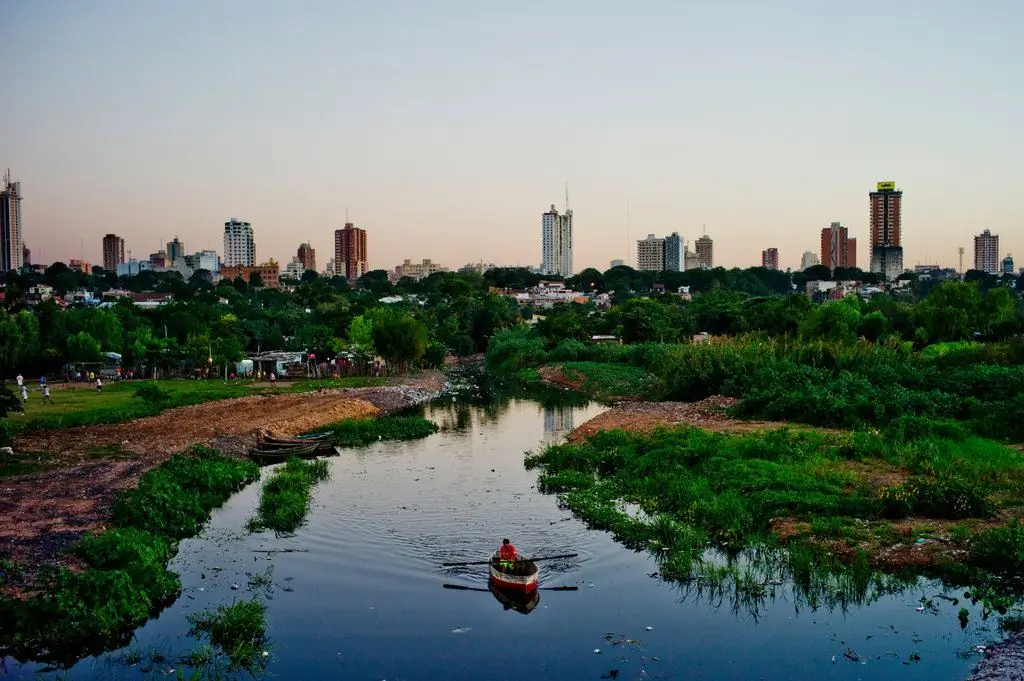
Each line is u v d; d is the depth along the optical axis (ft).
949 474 96.53
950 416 135.23
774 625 66.03
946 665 58.23
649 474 113.19
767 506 92.43
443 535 90.48
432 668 59.82
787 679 57.11
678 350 220.23
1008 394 141.38
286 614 69.72
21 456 122.93
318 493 110.32
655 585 75.20
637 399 215.10
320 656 61.93
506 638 64.69
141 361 289.53
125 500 94.94
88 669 59.98
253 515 100.73
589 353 322.34
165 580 73.92
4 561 74.54
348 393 223.92
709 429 142.00
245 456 138.31
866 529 84.33
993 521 84.07
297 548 86.74
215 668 59.98
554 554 83.92
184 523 93.56
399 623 67.77
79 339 278.26
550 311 564.71
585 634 65.21
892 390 149.07
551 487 112.37
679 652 61.77
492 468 127.24
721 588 73.61
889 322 306.14
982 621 64.85
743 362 193.36
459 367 372.17
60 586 68.18
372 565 81.20
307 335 358.43
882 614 67.10
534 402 225.97
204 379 272.72
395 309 446.60
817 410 144.77
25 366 273.75
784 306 350.43
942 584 72.38
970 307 293.64
